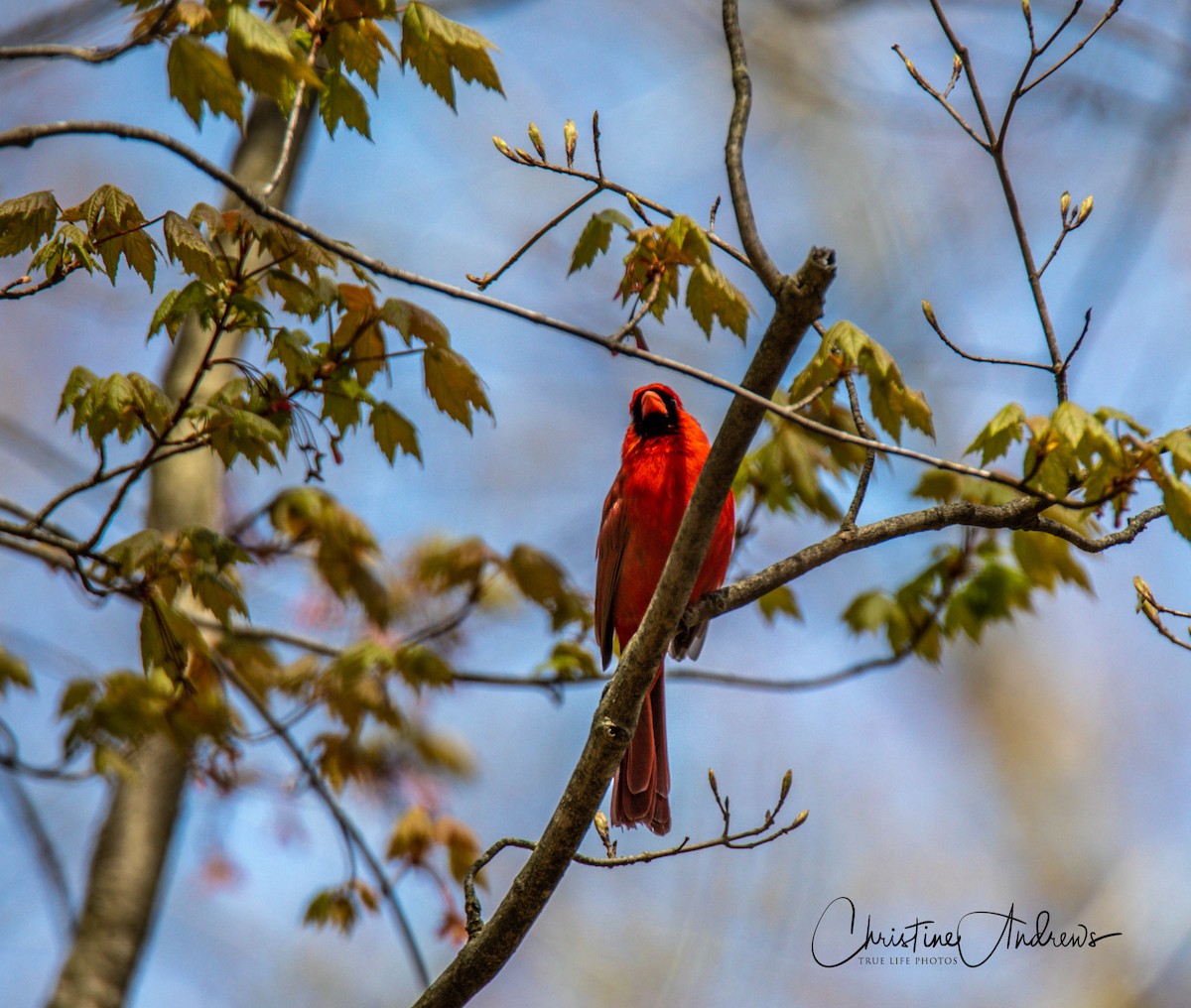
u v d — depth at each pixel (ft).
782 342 19.89
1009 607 34.01
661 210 21.99
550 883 21.83
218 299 22.24
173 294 22.39
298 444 24.73
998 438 21.63
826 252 19.27
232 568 32.45
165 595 26.04
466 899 22.38
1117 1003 51.21
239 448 23.77
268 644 35.29
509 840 23.08
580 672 34.53
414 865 34.06
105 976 35.45
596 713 22.25
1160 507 23.47
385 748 38.27
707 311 21.90
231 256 26.43
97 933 36.06
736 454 20.54
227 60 19.66
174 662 25.94
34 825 36.65
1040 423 20.39
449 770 39.06
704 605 23.84
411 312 24.07
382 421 24.98
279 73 19.62
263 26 19.36
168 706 32.37
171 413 23.91
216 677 33.71
